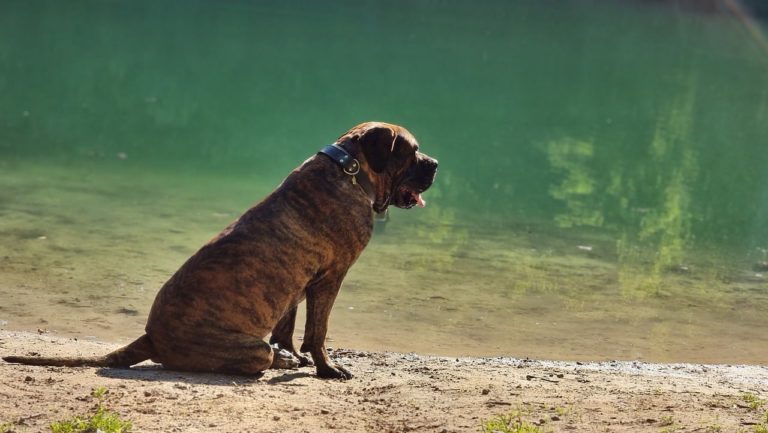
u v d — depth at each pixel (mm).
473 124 25062
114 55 31094
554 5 51344
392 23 41969
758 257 14562
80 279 11102
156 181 16891
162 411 5992
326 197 7414
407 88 29391
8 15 36969
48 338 8695
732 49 42688
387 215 15195
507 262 13336
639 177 20453
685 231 16156
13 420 5625
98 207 14617
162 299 7305
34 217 13703
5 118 21578
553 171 20500
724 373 9008
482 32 41750
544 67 34969
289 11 42812
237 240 7242
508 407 6504
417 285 11883
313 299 7664
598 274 13039
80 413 5844
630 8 51969
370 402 6688
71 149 19109
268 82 28750
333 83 29156
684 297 12164
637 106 29062
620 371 8734
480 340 9992
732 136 25484
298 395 6770
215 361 7207
